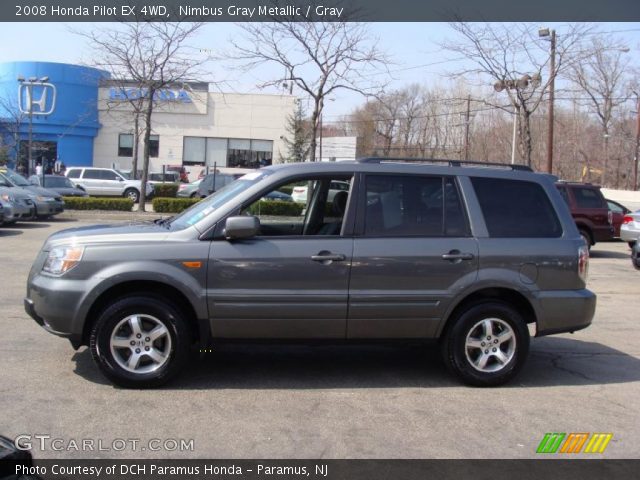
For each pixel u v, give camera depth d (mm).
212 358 6383
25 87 42969
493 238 5711
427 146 54625
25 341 6648
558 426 4875
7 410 4793
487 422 4906
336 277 5430
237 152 47812
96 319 5301
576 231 5984
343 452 4285
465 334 5672
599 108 48625
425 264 5543
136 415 4789
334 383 5738
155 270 5230
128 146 46844
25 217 18750
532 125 52625
